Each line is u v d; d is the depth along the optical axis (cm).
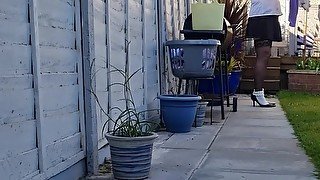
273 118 486
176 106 388
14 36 189
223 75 539
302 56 832
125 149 247
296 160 296
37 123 207
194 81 511
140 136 253
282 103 613
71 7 246
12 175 188
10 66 186
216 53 443
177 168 276
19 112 193
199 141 359
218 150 327
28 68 201
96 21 277
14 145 189
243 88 754
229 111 541
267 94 751
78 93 255
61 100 234
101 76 285
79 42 255
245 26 629
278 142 355
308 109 540
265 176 258
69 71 244
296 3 808
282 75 794
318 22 966
